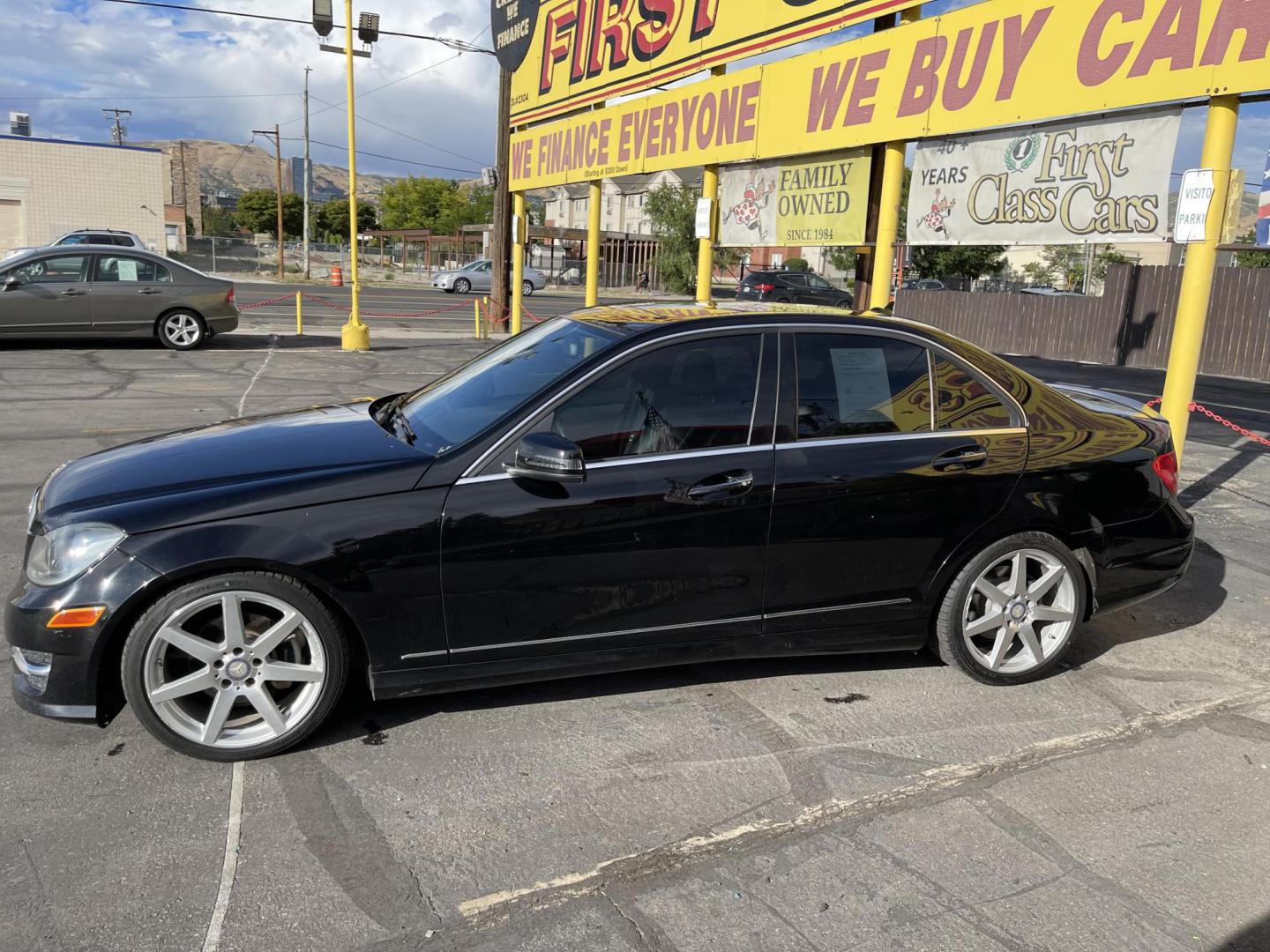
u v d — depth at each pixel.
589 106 13.55
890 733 3.62
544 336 4.25
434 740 3.48
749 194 10.27
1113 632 4.72
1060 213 6.76
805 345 3.82
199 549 3.09
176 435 4.00
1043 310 23.16
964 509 3.86
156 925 2.49
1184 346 6.00
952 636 3.96
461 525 3.32
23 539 5.46
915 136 7.82
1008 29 6.93
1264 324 18.31
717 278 57.06
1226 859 2.90
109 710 3.28
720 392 3.69
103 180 38.44
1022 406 4.07
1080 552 4.09
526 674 3.54
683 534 3.55
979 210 7.41
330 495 3.25
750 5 9.72
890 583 3.86
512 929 2.52
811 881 2.74
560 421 3.50
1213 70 5.57
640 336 3.69
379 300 31.56
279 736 3.29
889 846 2.92
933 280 36.69
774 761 3.40
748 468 3.61
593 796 3.15
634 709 3.76
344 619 3.35
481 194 87.25
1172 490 4.29
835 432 3.77
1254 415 12.42
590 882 2.71
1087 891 2.73
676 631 3.66
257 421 4.16
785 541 3.68
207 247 58.22
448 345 18.00
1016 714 3.82
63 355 13.76
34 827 2.89
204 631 3.26
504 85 19.98
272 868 2.73
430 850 2.84
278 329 19.67
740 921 2.57
